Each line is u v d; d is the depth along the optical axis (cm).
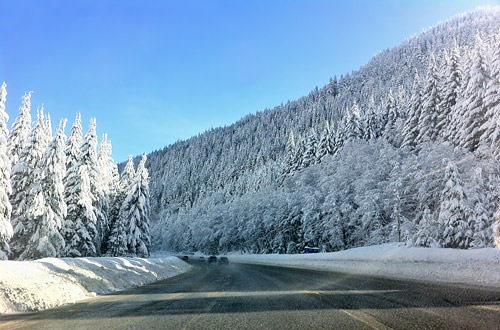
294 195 5538
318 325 534
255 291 1081
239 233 7088
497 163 2772
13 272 1022
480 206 2138
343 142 6391
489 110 3102
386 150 4334
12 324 616
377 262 1923
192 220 10194
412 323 521
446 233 2152
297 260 3450
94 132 3906
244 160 16400
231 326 549
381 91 15325
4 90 2384
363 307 688
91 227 3369
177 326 558
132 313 705
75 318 661
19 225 2709
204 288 1236
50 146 2956
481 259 1290
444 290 930
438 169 3300
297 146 7744
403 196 3525
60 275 1167
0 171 2303
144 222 4550
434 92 4609
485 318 547
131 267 1853
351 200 4253
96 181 3812
